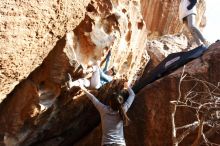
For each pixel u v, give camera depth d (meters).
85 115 8.05
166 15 11.25
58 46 6.32
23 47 5.59
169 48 10.67
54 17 5.78
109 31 6.80
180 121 7.17
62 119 7.55
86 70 6.73
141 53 8.70
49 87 6.61
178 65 7.85
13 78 5.97
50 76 6.45
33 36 5.66
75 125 8.11
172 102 6.20
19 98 6.51
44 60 6.34
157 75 7.93
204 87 7.18
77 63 6.47
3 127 6.62
